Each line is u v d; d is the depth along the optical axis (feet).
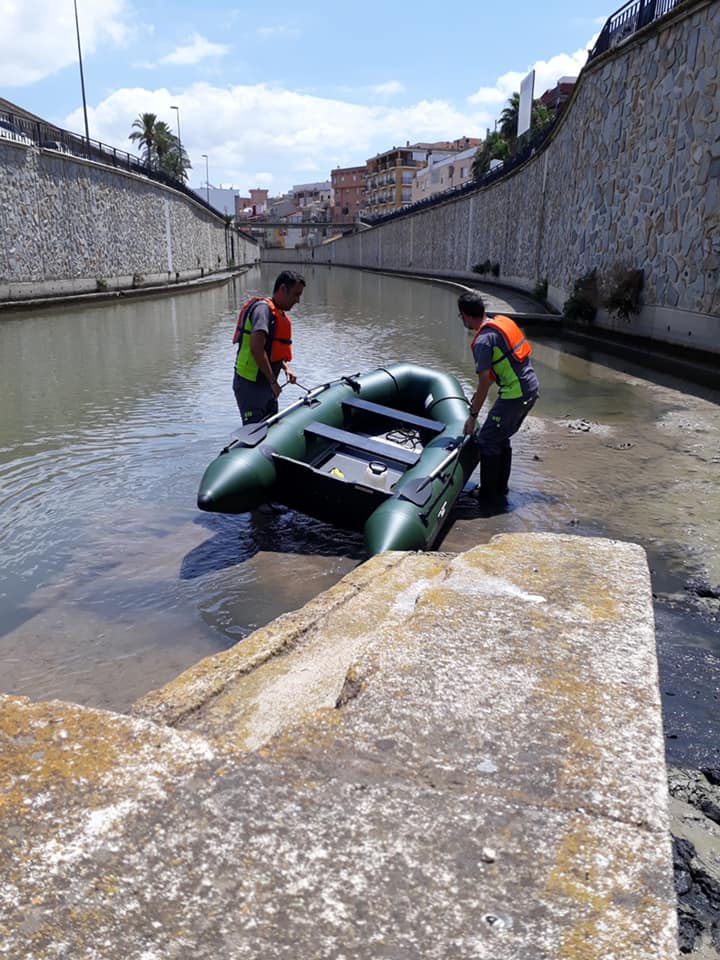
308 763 4.59
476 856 3.87
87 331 56.13
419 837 4.00
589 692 5.32
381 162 327.26
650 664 5.72
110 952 3.30
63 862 3.79
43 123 77.25
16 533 16.10
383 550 13.19
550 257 70.38
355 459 18.81
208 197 272.92
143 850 3.88
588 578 7.36
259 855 3.86
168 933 3.41
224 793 4.30
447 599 6.84
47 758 4.53
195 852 3.87
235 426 25.89
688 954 5.24
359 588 8.78
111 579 13.85
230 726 5.39
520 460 21.67
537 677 5.51
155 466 21.03
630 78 45.83
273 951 3.31
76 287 81.87
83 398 31.04
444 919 3.50
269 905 3.57
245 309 18.61
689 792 7.50
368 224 266.57
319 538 16.06
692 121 37.60
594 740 4.81
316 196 461.37
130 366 39.73
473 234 121.90
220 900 3.59
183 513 17.39
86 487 19.19
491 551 8.11
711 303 36.24
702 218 36.65
